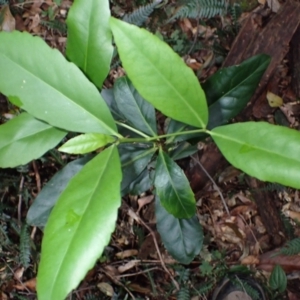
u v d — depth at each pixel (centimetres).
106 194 41
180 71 40
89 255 39
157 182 59
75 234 39
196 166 100
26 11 120
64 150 45
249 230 114
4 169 100
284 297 105
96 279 104
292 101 122
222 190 114
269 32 107
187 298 101
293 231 111
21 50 44
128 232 107
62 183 65
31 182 103
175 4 123
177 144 71
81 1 47
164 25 122
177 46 118
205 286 104
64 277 38
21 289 100
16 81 45
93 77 49
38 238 102
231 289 102
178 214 61
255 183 111
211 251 110
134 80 41
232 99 61
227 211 103
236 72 60
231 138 44
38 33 118
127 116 63
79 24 47
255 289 103
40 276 39
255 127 43
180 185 59
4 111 106
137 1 121
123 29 39
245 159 43
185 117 44
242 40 108
